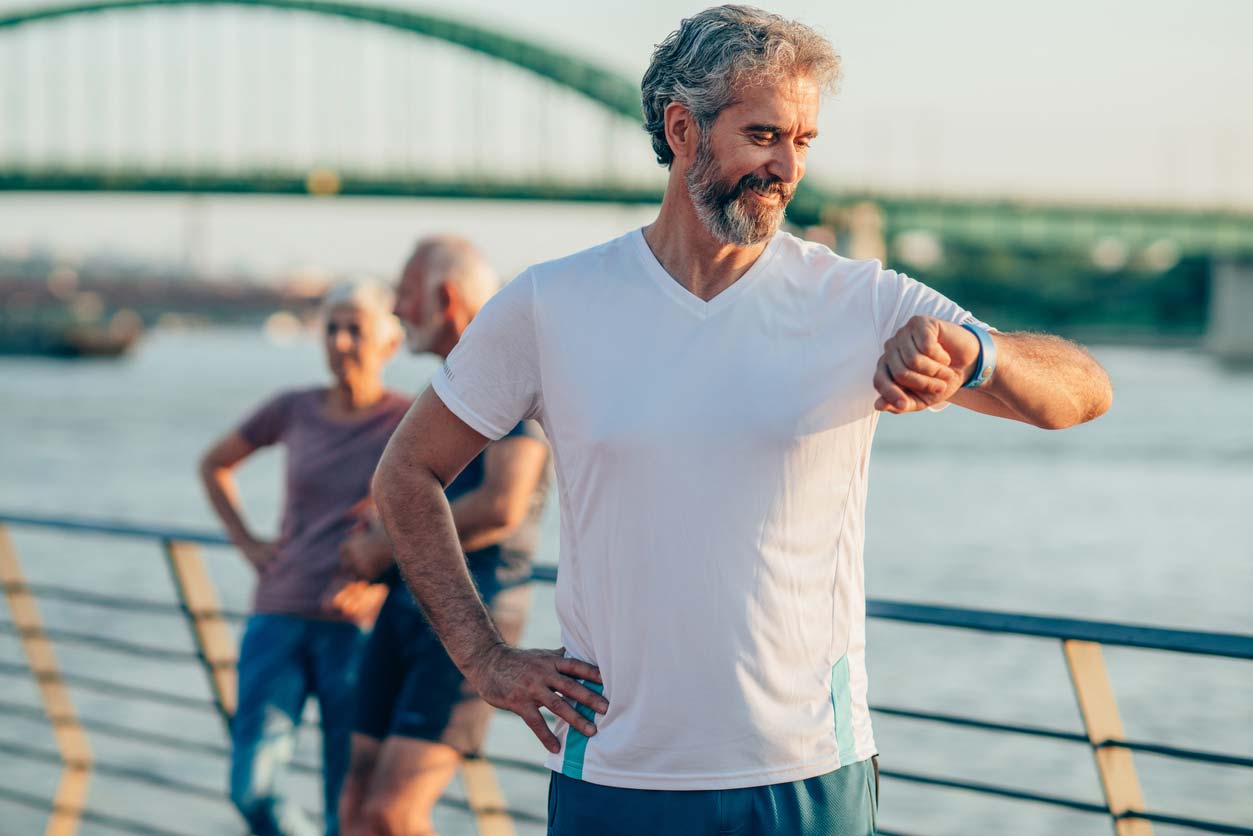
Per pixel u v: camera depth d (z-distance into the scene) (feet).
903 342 4.90
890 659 44.37
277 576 10.34
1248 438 139.03
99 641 11.23
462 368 5.69
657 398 5.27
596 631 5.44
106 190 222.89
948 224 190.39
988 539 77.41
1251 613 58.54
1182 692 39.11
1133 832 6.47
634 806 5.34
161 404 187.73
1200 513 88.38
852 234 185.37
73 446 127.24
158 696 10.98
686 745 5.26
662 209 5.54
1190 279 284.41
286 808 10.05
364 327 10.42
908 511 89.61
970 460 123.54
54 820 11.81
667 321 5.36
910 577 66.39
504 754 27.50
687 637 5.23
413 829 8.29
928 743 33.94
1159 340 285.23
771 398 5.22
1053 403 5.23
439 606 5.73
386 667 8.74
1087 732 6.36
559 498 5.65
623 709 5.38
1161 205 197.06
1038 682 40.93
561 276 5.58
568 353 5.46
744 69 5.07
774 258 5.44
